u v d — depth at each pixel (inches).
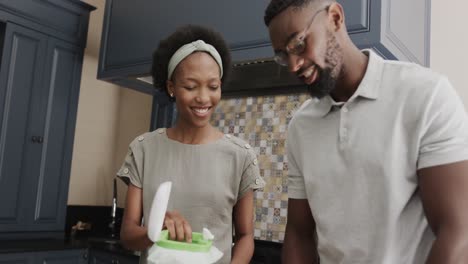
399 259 29.5
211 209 37.8
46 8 89.5
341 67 32.1
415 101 29.7
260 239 76.0
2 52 82.4
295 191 38.5
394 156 29.7
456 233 25.8
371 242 30.4
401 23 60.8
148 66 81.2
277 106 77.9
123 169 40.7
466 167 27.1
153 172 39.2
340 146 32.4
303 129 36.4
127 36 85.7
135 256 78.7
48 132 89.6
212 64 36.5
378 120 30.9
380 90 31.6
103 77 88.5
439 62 68.1
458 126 28.1
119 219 108.3
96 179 109.0
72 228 98.4
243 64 73.9
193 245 27.4
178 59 36.4
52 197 90.4
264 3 67.2
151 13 82.4
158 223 26.0
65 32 93.5
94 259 86.4
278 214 74.5
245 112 82.0
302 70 31.6
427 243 30.0
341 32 32.3
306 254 37.8
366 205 30.7
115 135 115.0
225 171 38.8
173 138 40.4
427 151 28.5
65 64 93.7
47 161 89.3
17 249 75.5
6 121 82.1
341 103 33.2
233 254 37.8
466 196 26.5
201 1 75.0
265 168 77.6
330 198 33.1
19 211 84.0
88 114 107.6
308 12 30.6
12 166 83.0
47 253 80.2
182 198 37.9
